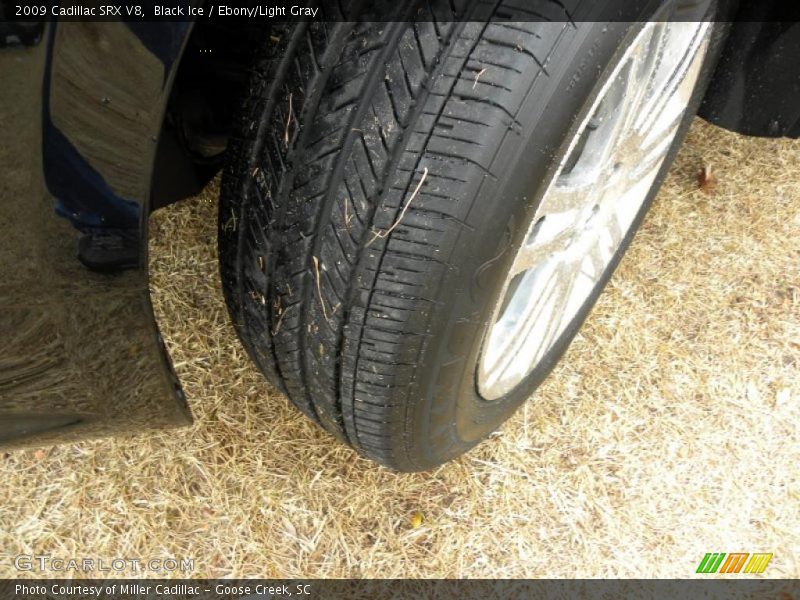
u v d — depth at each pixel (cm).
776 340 247
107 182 115
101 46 104
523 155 131
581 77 131
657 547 209
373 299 141
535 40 124
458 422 180
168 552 200
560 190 162
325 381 159
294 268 145
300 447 216
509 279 158
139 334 140
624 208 217
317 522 206
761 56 214
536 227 166
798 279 259
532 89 126
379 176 131
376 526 206
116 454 212
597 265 213
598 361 240
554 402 231
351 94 128
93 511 204
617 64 140
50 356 130
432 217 131
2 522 201
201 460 212
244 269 153
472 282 142
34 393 135
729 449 226
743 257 263
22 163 108
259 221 144
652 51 166
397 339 144
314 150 133
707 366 241
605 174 184
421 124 127
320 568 200
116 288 129
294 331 154
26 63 101
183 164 179
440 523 208
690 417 231
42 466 209
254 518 205
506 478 216
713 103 231
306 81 130
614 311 249
